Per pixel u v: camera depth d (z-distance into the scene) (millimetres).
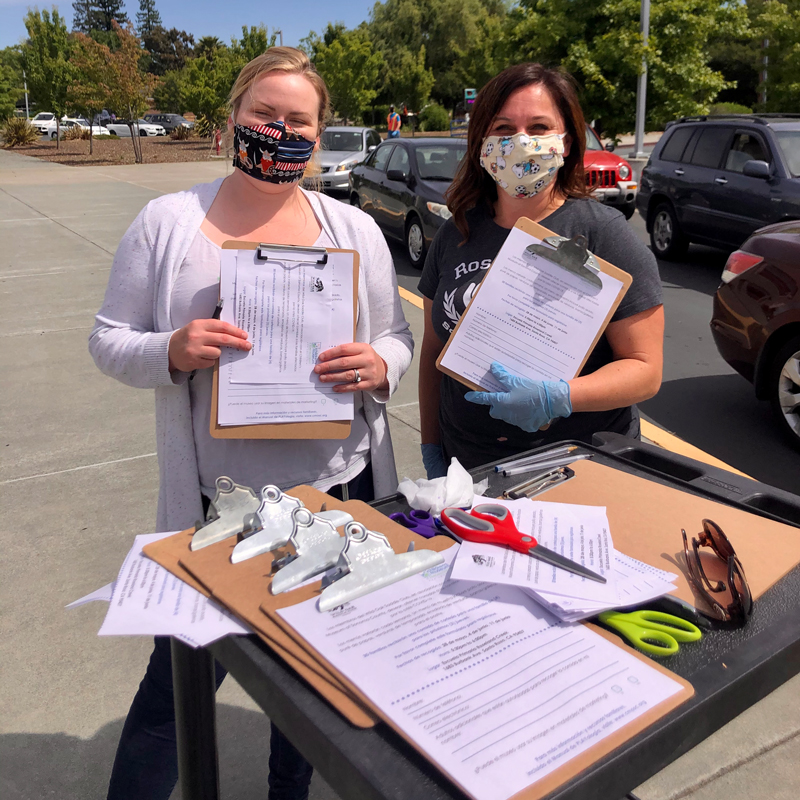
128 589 922
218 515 1037
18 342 5484
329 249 1488
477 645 801
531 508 1109
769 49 16859
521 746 677
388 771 673
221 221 1575
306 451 1632
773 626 872
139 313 1564
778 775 1974
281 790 1683
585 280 1464
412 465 3631
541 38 17109
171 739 1494
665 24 16688
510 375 1483
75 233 9898
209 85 30656
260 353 1467
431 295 2018
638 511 1144
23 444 3887
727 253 8891
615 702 730
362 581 885
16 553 2922
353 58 31562
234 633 850
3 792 1907
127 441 3914
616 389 1498
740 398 4605
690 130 8562
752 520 1108
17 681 2275
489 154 1700
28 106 51125
